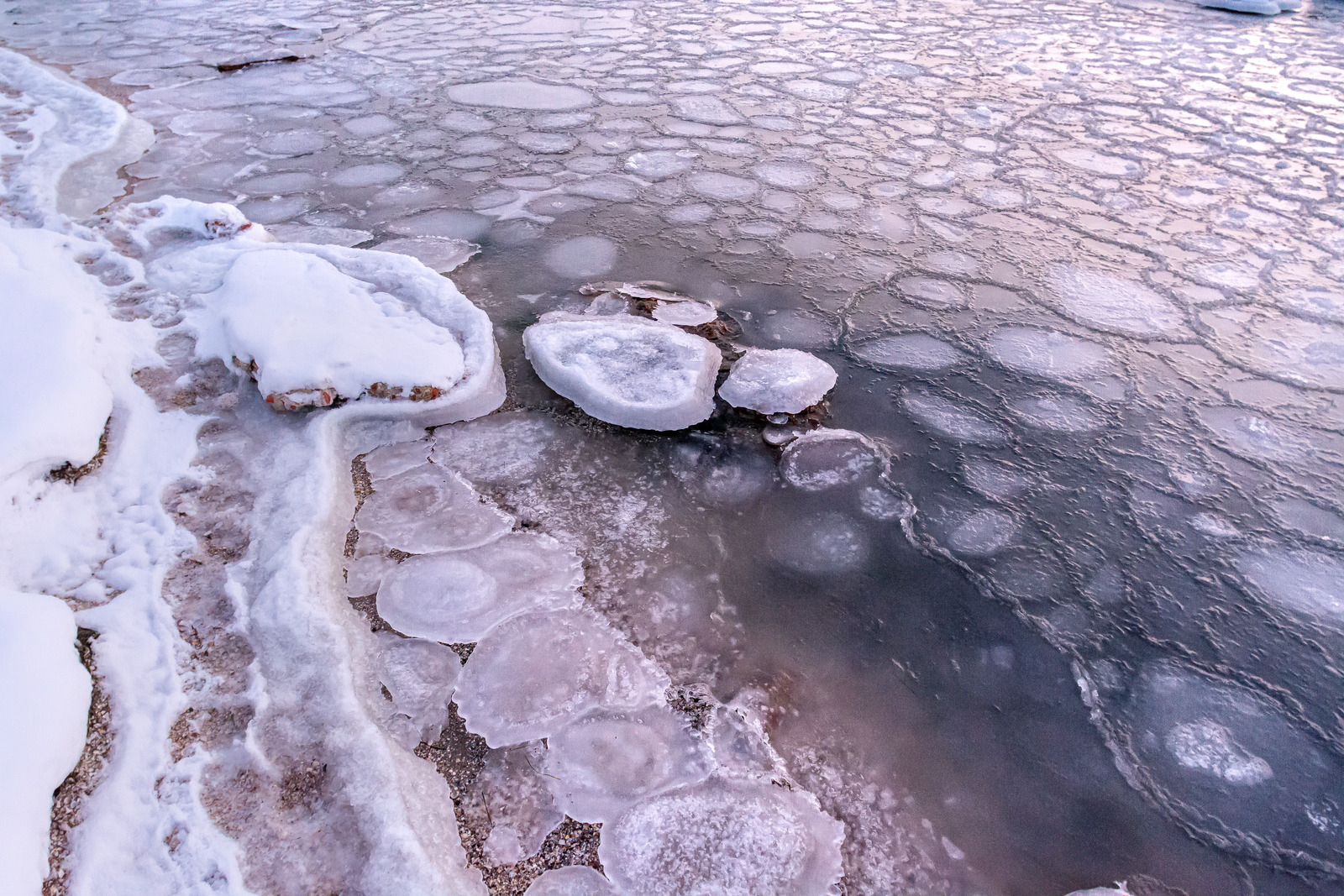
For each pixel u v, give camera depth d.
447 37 5.71
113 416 1.93
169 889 1.10
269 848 1.15
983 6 6.69
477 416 2.11
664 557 1.72
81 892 1.09
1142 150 3.89
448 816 1.24
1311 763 1.38
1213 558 1.76
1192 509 1.88
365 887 1.12
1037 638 1.58
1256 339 2.50
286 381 1.97
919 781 1.34
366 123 4.17
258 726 1.31
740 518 1.83
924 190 3.50
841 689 1.48
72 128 3.85
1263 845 1.27
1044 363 2.40
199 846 1.14
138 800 1.19
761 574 1.70
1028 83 4.82
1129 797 1.33
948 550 1.77
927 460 2.03
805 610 1.62
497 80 4.82
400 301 2.42
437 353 2.18
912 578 1.70
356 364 2.05
